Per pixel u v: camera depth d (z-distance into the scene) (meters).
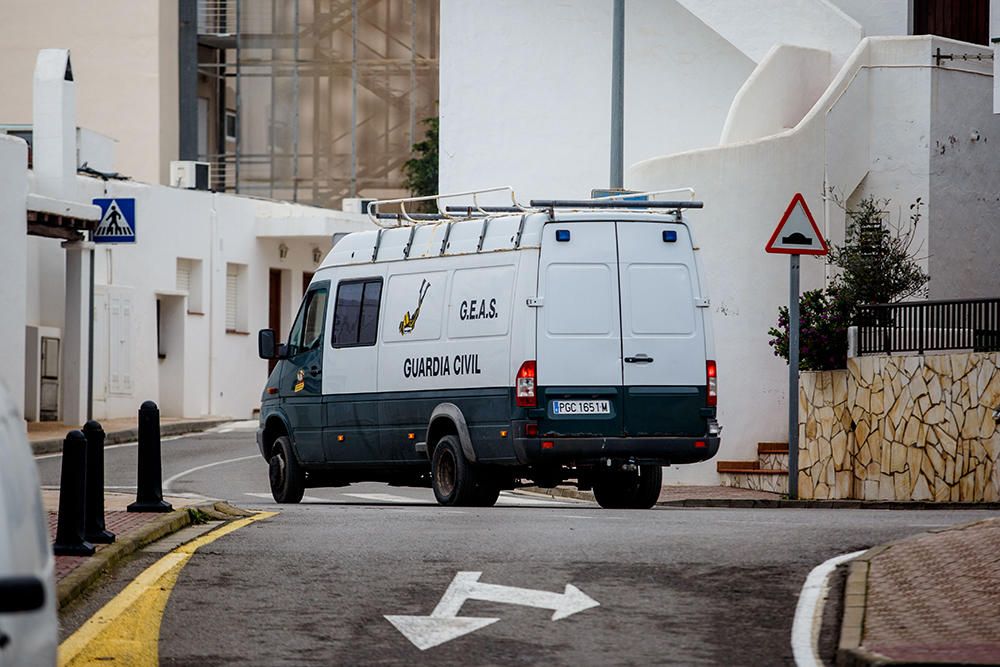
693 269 37.41
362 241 41.91
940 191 57.34
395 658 19.05
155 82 119.75
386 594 22.53
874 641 18.91
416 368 39.19
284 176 124.31
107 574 24.50
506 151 77.00
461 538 27.47
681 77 73.25
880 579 22.52
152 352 84.56
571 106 76.00
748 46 65.44
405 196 122.88
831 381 48.69
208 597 22.47
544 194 76.44
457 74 77.75
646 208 37.94
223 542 27.38
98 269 80.06
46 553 12.39
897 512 34.88
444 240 39.00
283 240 98.62
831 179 56.53
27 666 11.32
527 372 36.12
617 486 39.47
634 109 74.12
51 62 73.81
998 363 42.94
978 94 58.50
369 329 40.88
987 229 58.53
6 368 65.38
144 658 19.03
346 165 124.00
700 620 20.86
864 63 57.50
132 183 83.94
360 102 124.12
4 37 121.12
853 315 48.28
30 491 12.14
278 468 43.75
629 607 21.62
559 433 36.22
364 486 53.28
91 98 120.31
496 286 37.12
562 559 25.00
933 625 19.61
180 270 88.88
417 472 40.59
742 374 54.44
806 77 62.34
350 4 124.12
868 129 57.66
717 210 54.78
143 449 31.69
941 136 57.38
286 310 100.12
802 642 19.61
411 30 123.56
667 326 37.03
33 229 68.25
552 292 36.44
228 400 92.56
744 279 54.62
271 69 124.44
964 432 43.78
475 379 37.38
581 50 75.81
